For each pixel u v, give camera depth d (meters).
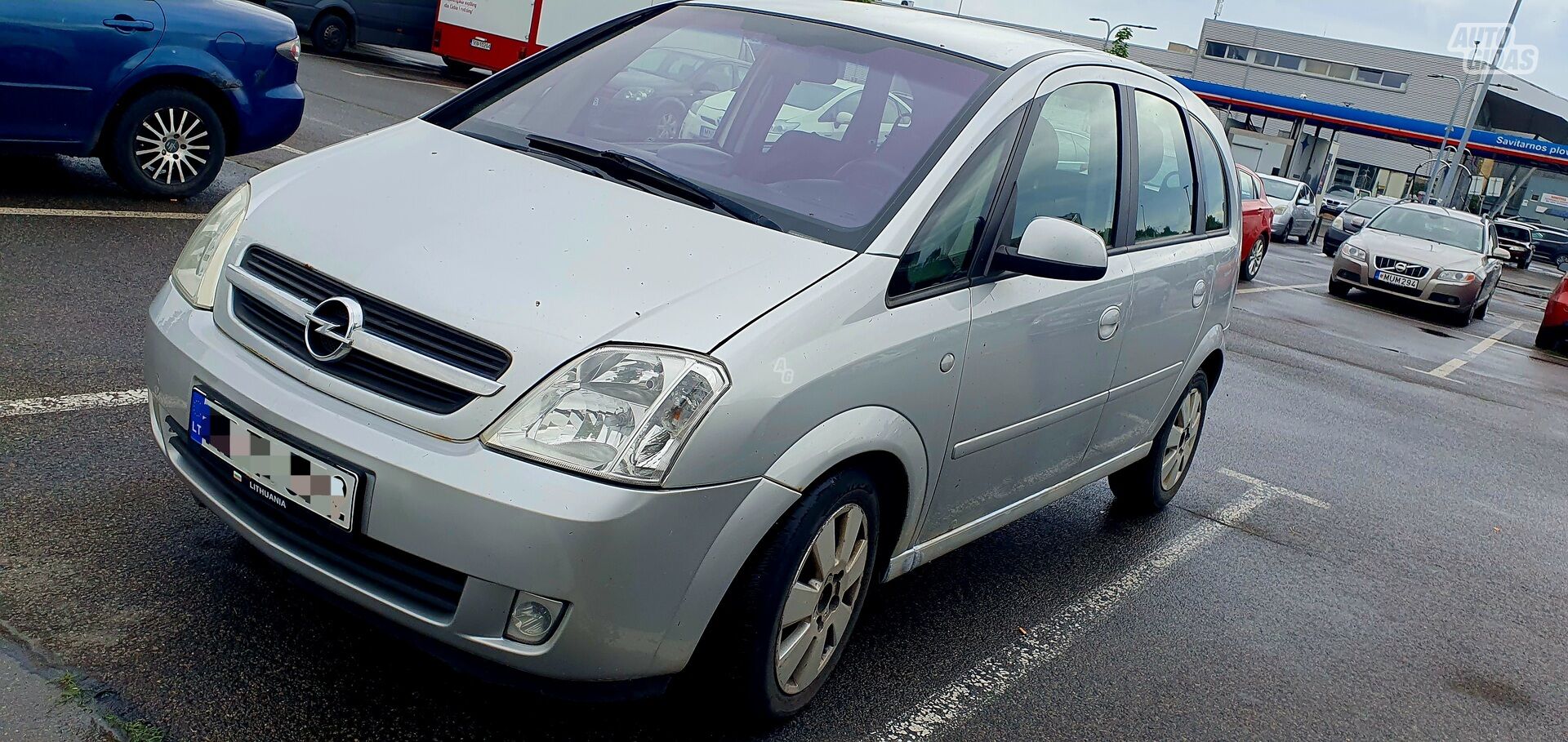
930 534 3.41
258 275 2.79
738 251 2.82
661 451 2.40
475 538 2.35
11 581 2.95
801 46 3.73
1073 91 3.79
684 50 3.85
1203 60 64.31
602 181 3.13
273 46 7.31
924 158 3.21
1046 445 3.83
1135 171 4.12
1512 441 8.88
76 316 4.90
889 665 3.50
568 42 4.16
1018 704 3.45
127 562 3.15
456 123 3.62
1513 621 5.00
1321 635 4.46
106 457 3.72
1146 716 3.56
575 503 2.34
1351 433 7.97
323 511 2.49
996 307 3.24
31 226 6.07
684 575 2.49
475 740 2.72
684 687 2.88
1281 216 26.16
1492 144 41.81
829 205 3.10
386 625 2.55
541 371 2.43
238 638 2.91
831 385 2.68
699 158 3.34
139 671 2.71
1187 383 4.91
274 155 9.18
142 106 6.86
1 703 2.50
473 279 2.61
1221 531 5.41
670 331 2.51
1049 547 4.79
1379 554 5.52
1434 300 16.47
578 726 2.85
